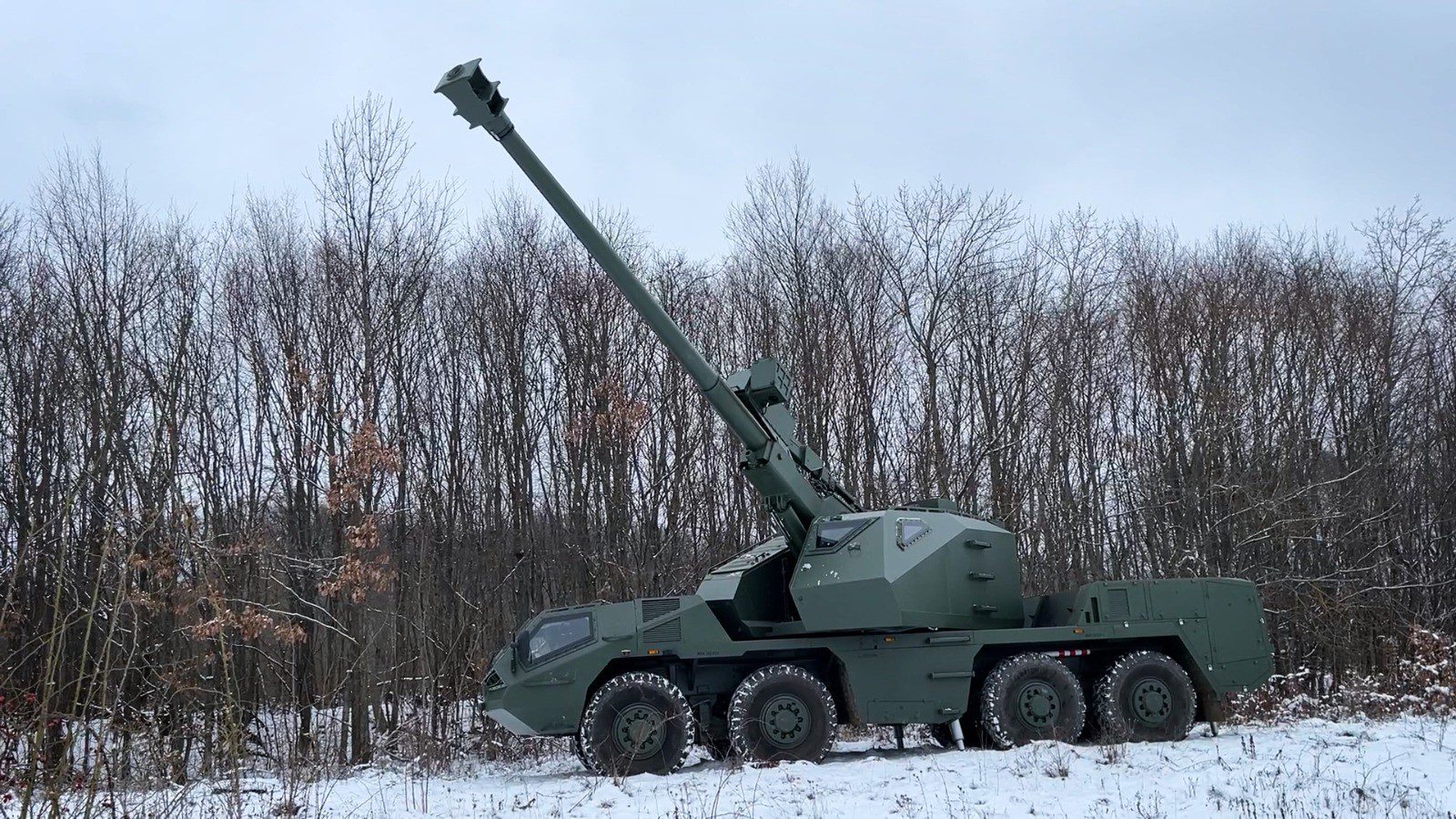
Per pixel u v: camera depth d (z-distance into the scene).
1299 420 24.75
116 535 6.97
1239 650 12.77
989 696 12.00
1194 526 21.95
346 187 19.02
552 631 11.80
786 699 11.69
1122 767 10.00
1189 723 12.38
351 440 15.91
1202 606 12.75
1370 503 22.78
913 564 12.07
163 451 11.41
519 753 15.62
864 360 24.39
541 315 22.34
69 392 17.91
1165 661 12.47
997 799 8.78
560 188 10.63
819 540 12.34
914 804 8.72
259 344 19.70
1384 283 26.72
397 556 18.62
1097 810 8.19
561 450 21.33
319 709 15.83
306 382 17.11
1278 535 21.34
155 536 10.52
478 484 20.53
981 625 12.66
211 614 13.23
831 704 11.77
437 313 21.53
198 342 19.94
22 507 16.47
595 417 20.09
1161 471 23.28
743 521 21.70
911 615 11.88
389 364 19.34
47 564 13.99
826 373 23.45
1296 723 13.49
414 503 19.58
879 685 12.08
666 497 21.42
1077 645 12.70
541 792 10.21
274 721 16.19
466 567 19.91
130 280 19.86
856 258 25.27
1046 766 10.06
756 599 12.79
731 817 8.47
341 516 17.16
